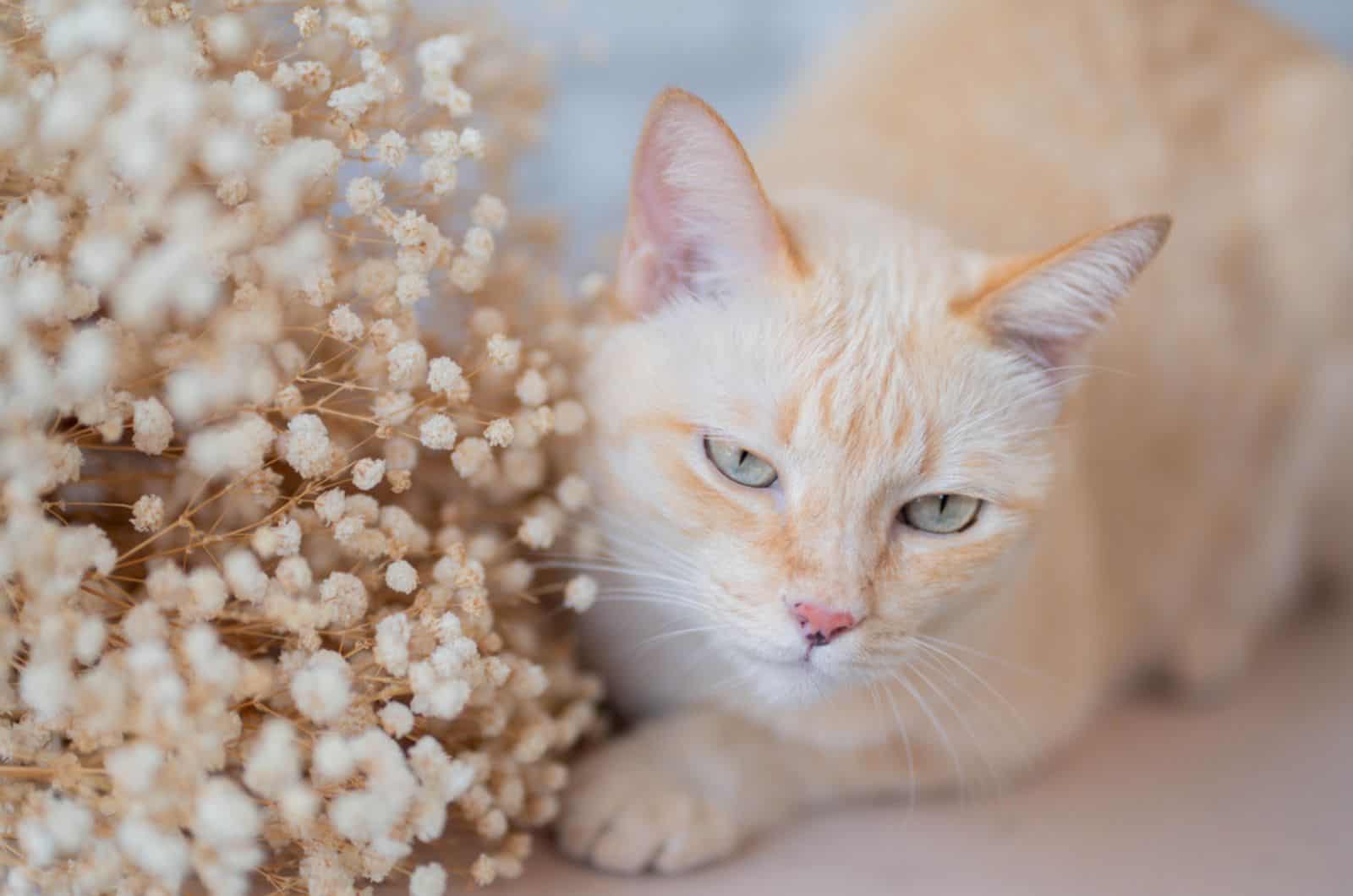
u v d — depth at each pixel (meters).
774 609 0.40
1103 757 0.51
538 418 0.40
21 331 0.34
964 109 0.54
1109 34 0.57
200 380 0.35
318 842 0.37
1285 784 0.50
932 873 0.44
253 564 0.35
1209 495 0.57
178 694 0.33
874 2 0.64
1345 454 0.58
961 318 0.42
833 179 0.51
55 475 0.35
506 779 0.40
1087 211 0.54
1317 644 0.59
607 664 0.46
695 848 0.43
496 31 0.45
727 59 0.66
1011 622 0.46
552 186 0.57
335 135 0.39
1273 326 0.57
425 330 0.42
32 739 0.35
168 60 0.35
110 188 0.35
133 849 0.34
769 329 0.41
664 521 0.42
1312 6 0.68
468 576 0.38
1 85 0.35
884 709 0.45
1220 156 0.57
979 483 0.42
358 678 0.37
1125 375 0.52
